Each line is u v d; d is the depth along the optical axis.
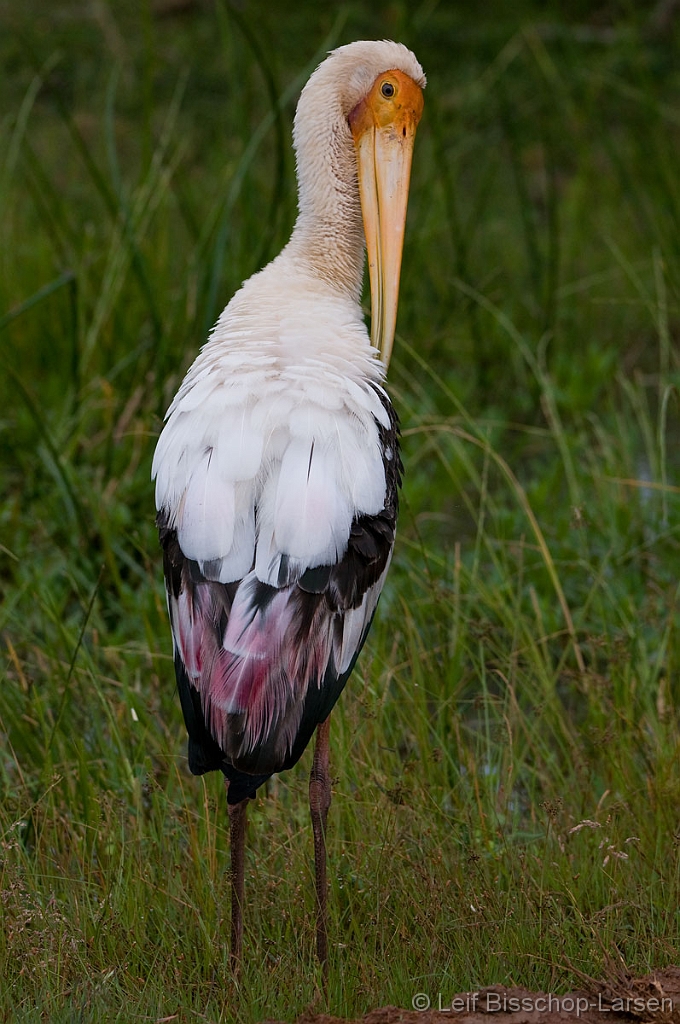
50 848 7.75
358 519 6.46
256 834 7.98
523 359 14.72
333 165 7.91
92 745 8.74
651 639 9.97
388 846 7.46
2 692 8.81
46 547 11.04
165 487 6.56
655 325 15.52
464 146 19.41
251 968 6.79
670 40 22.72
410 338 14.25
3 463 12.34
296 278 7.56
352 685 8.66
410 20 17.03
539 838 7.86
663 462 10.65
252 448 6.27
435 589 9.40
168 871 7.53
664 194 16.12
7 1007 6.39
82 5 25.41
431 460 13.06
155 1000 6.48
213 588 6.12
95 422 12.86
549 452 13.44
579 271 16.88
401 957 6.79
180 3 24.92
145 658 9.68
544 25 22.94
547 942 6.84
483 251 16.77
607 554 10.10
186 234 16.16
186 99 21.58
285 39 22.69
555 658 10.12
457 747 8.70
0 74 22.38
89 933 7.04
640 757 8.61
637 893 7.27
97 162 19.09
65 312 13.88
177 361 12.09
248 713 6.00
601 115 19.81
